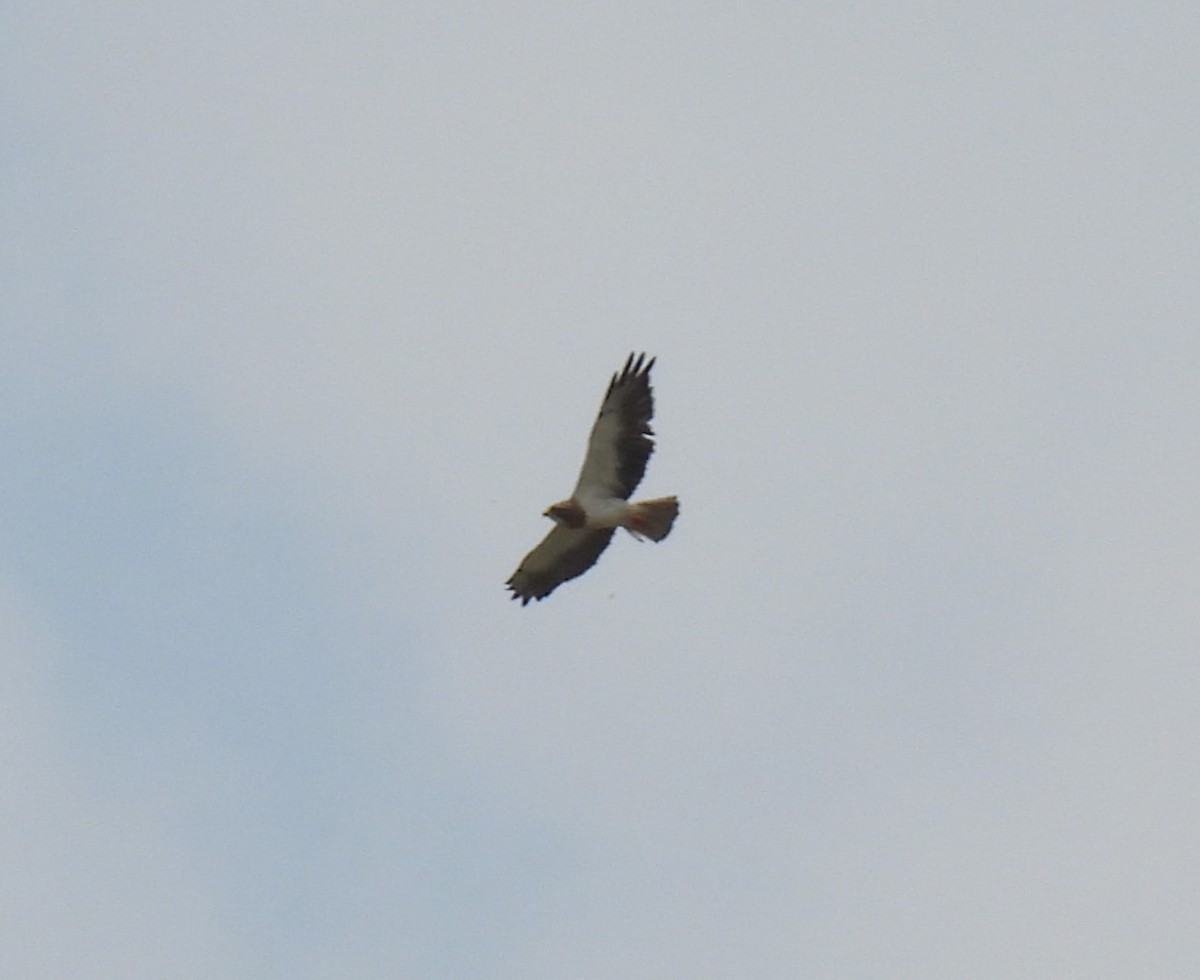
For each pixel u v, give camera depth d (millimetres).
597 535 99125
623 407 98500
